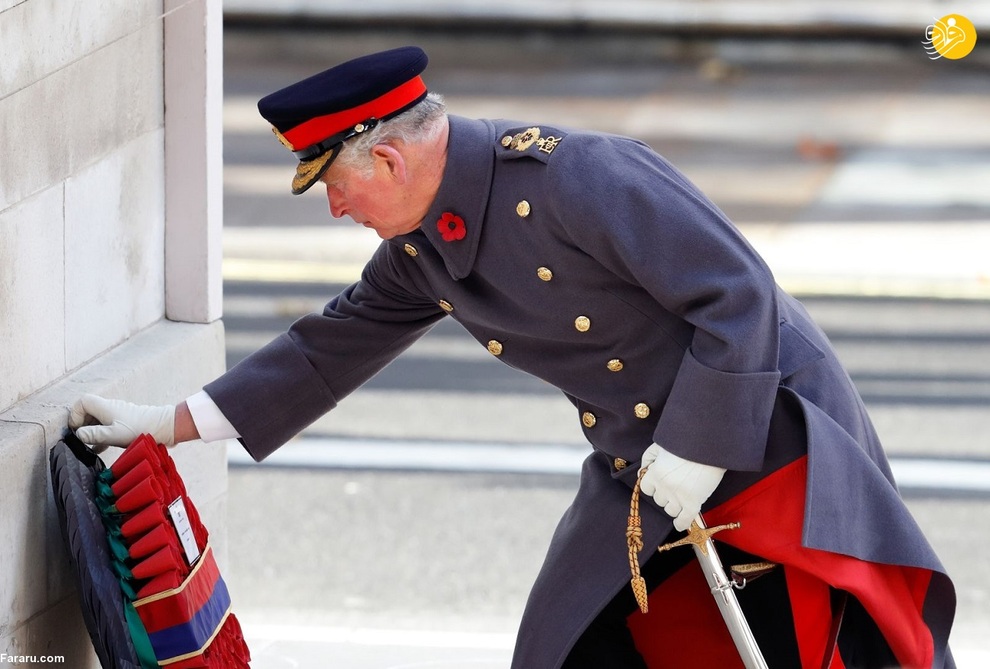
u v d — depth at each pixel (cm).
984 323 2694
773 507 989
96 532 966
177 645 969
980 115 4388
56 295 1069
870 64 5091
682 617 1059
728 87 4709
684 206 948
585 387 1030
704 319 934
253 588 1667
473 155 991
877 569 1008
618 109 4394
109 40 1115
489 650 1423
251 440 1116
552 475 2028
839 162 3831
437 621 1593
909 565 995
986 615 1617
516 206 981
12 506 958
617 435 1031
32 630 994
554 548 1073
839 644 1033
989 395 2342
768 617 1020
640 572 1023
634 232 943
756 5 5344
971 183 3647
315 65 4959
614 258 955
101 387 1081
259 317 2659
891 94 4650
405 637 1454
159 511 975
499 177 991
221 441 1298
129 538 985
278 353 1125
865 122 4278
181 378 1209
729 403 934
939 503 1938
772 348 949
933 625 1048
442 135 994
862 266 3006
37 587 996
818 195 3522
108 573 955
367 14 5353
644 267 939
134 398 1130
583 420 1059
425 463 2061
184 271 1248
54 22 1032
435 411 2255
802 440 994
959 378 2416
